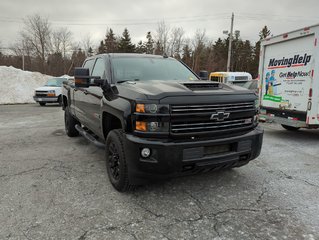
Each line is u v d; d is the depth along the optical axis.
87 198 3.62
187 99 3.26
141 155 3.25
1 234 2.81
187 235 2.82
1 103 19.92
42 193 3.77
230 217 3.17
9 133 7.98
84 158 5.40
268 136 7.80
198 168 3.35
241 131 3.68
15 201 3.53
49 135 7.66
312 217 3.18
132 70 4.57
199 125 3.35
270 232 2.88
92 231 2.88
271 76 8.07
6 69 22.86
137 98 3.30
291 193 3.82
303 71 6.98
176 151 3.20
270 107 8.14
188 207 3.40
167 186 4.01
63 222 3.04
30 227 2.94
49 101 17.47
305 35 6.83
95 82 4.13
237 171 4.66
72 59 56.38
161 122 3.19
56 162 5.14
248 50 66.69
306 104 6.94
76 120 7.02
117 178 3.81
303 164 5.13
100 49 65.31
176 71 4.95
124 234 2.83
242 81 18.08
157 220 3.10
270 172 4.65
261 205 3.46
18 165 4.96
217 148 3.49
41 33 56.28
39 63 56.09
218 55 63.81
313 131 8.68
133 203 3.50
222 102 3.43
